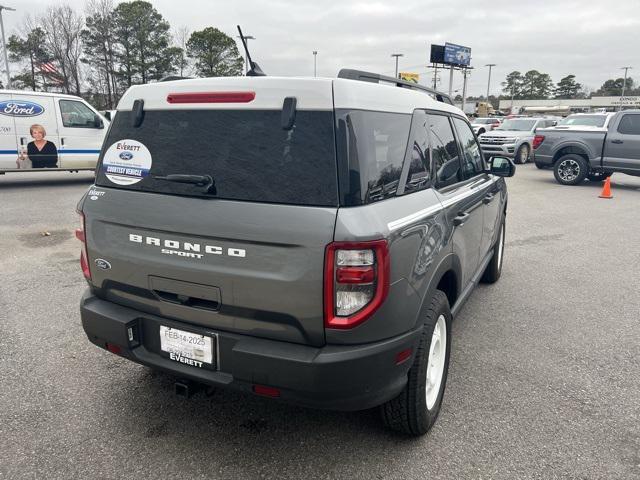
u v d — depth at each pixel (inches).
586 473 103.9
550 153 565.6
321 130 88.6
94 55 2095.2
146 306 105.7
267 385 91.7
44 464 103.1
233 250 91.1
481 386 137.8
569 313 193.3
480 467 105.2
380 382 93.1
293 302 88.5
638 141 504.7
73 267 235.0
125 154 106.2
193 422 118.7
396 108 107.1
